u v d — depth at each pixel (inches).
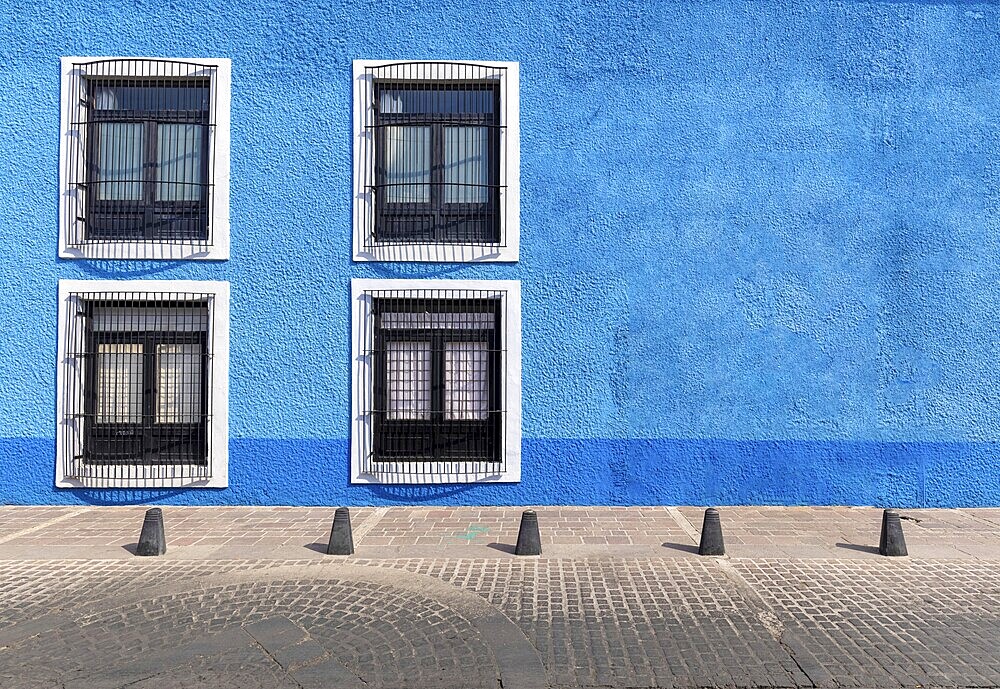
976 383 314.7
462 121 323.3
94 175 316.2
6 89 312.0
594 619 177.9
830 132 319.9
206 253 311.7
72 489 307.3
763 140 319.9
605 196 318.7
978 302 316.5
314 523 279.3
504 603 189.5
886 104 320.5
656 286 316.8
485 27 320.8
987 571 220.2
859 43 322.0
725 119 320.5
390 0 319.9
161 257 309.9
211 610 183.5
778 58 321.4
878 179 319.6
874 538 259.9
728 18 321.7
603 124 320.2
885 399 314.3
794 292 316.8
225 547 244.2
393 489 311.4
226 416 310.0
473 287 313.9
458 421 317.7
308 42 318.7
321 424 312.3
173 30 316.5
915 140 319.6
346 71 319.0
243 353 312.5
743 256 317.4
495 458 316.2
